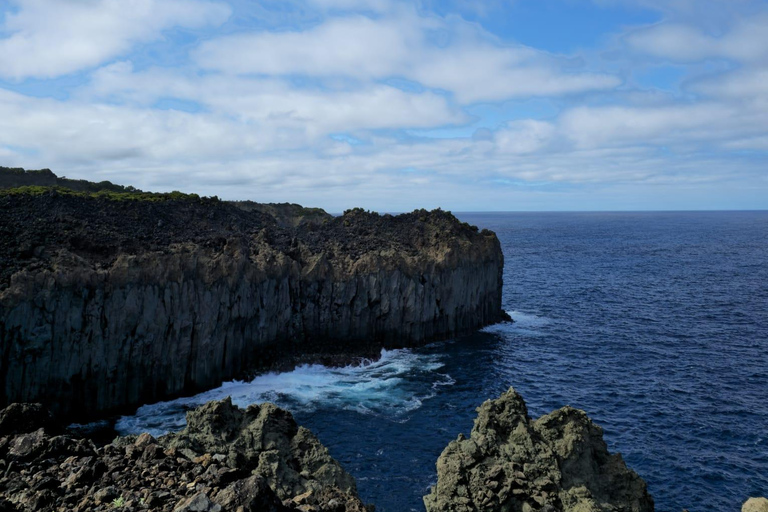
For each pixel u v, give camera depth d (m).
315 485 24.34
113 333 55.16
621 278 144.75
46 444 18.59
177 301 59.44
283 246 79.94
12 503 15.59
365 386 64.31
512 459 28.16
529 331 89.69
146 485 16.84
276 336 70.75
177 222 78.88
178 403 58.59
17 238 58.19
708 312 102.12
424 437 50.75
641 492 28.22
